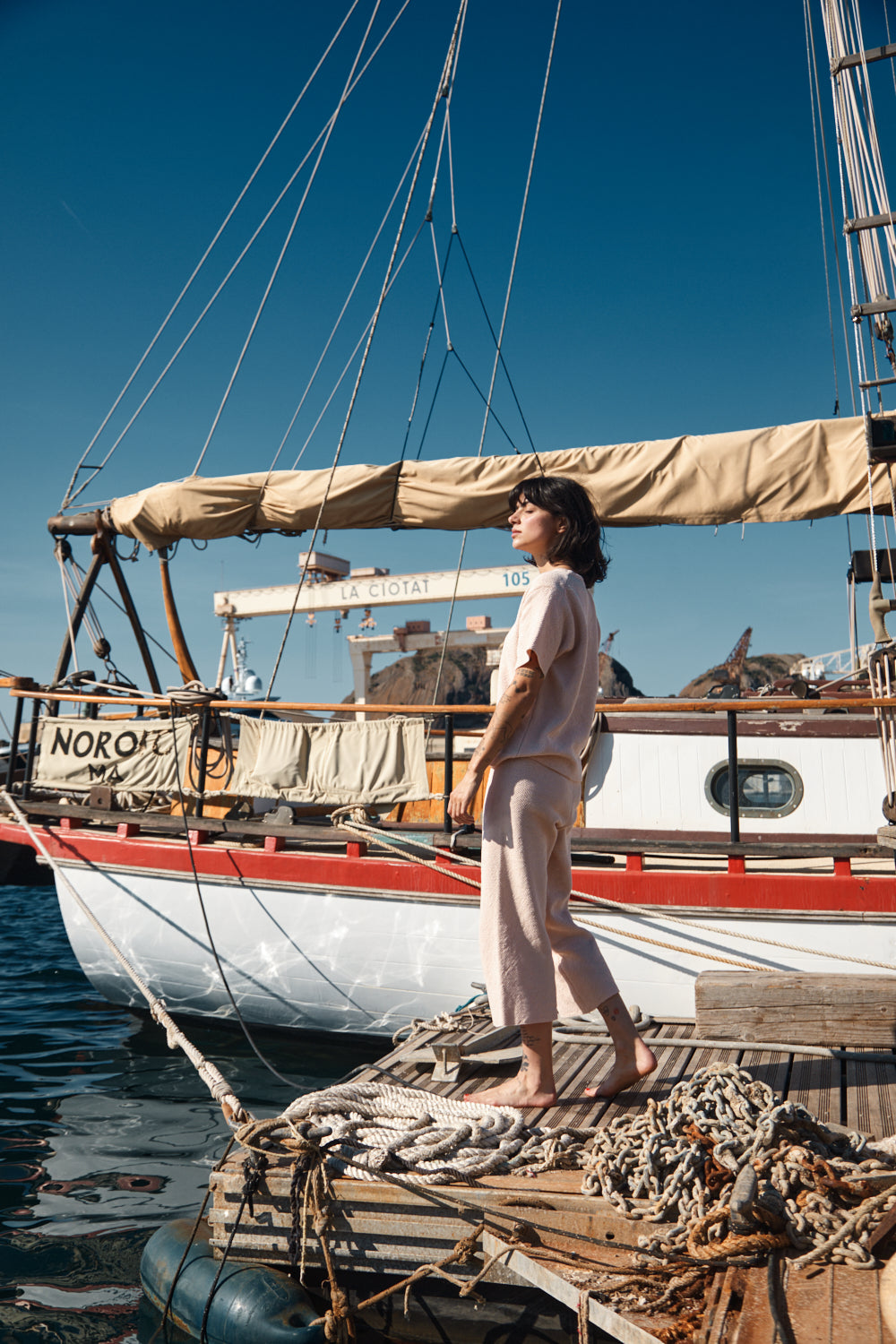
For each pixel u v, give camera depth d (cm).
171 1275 277
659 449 681
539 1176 252
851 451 650
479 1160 254
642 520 693
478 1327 246
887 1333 180
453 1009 555
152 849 623
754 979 374
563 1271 219
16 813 641
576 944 299
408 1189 243
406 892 562
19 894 1723
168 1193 388
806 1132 250
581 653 287
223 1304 254
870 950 491
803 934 500
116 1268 323
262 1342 241
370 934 570
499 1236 233
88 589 806
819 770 580
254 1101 504
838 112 799
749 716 591
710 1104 257
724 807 582
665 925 516
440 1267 238
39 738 672
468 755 742
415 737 580
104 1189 392
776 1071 333
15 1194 386
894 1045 350
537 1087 290
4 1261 328
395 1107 282
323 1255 251
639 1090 312
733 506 665
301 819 753
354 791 583
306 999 589
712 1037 369
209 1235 296
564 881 299
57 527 803
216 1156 429
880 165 752
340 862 578
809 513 658
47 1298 302
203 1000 617
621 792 591
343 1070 557
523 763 279
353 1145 262
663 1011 513
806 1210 219
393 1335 253
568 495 300
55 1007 731
